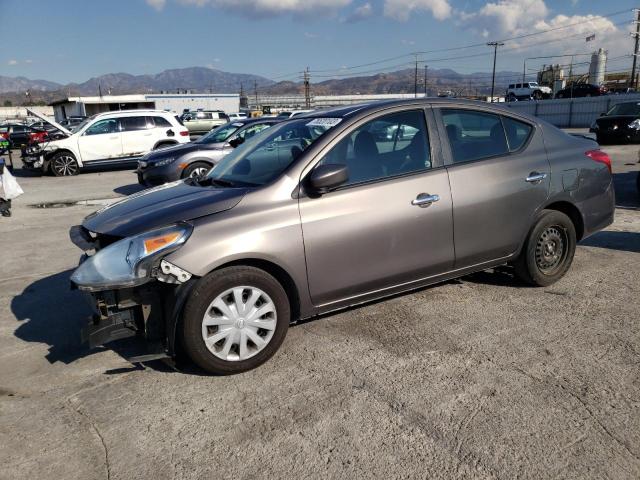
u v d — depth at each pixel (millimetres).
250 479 2371
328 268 3447
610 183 4734
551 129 4504
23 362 3578
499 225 4078
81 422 2854
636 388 2947
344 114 3779
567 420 2684
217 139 10898
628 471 2309
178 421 2830
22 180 14641
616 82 70688
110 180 14117
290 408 2902
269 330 3311
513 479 2293
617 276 4746
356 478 2346
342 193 3486
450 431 2639
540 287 4516
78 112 65500
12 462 2537
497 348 3484
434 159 3844
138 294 3129
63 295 4910
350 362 3379
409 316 4035
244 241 3156
